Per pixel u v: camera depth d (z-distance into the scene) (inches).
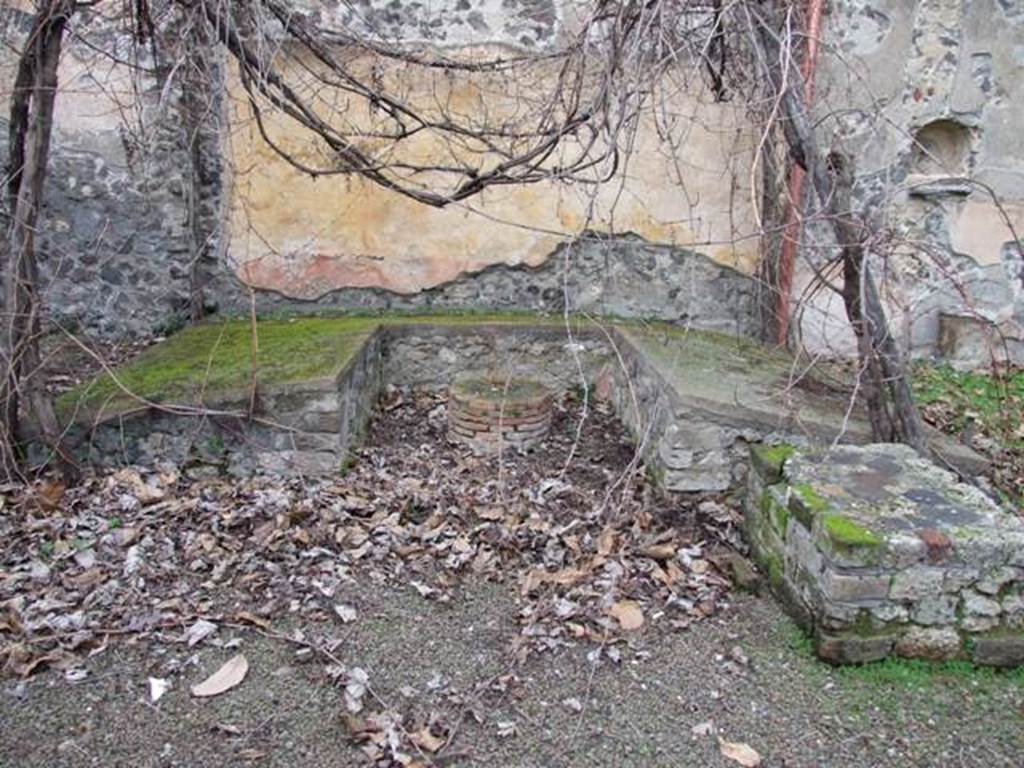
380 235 197.5
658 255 199.8
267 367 149.3
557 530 130.1
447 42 185.5
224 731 86.6
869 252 116.8
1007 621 98.5
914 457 120.6
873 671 98.1
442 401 186.9
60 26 125.1
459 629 106.7
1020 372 202.5
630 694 95.3
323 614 107.4
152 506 129.6
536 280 201.9
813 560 103.3
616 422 179.6
